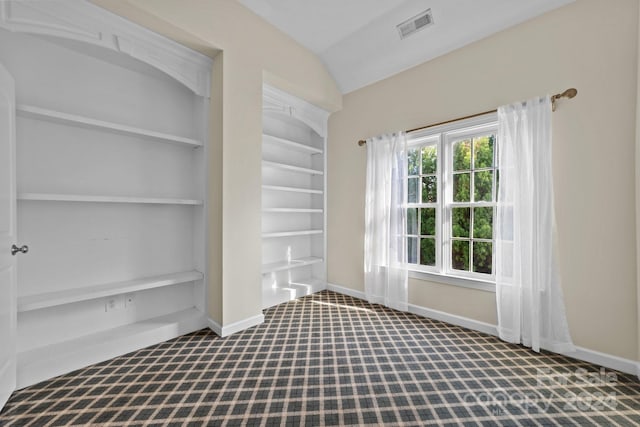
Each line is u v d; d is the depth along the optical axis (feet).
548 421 5.04
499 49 8.54
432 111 10.07
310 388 5.99
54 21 6.24
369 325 9.42
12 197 5.74
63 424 4.92
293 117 12.27
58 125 7.13
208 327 9.15
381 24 9.82
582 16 7.13
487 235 9.14
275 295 11.74
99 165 7.80
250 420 5.05
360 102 12.37
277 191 12.95
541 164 7.54
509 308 8.09
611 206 6.77
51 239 7.05
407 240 10.87
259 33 9.48
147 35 7.47
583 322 7.16
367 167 11.74
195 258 9.64
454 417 5.15
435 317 9.98
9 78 5.64
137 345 7.65
